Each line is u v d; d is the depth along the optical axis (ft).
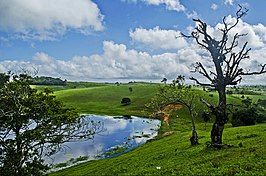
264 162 77.10
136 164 126.93
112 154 212.64
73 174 147.43
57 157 202.90
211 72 126.82
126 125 376.48
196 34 129.59
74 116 113.60
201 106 429.79
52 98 114.11
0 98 103.45
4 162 100.89
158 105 216.13
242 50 120.26
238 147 115.55
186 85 183.42
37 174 106.83
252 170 71.56
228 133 189.47
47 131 107.04
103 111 545.44
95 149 230.07
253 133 165.37
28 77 112.88
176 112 438.81
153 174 88.74
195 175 75.82
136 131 324.60
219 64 125.18
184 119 404.36
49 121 109.40
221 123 123.44
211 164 86.12
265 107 424.46
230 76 123.44
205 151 118.32
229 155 97.76
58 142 109.81
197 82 128.16
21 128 108.47
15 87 108.06
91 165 165.99
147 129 340.18
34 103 107.65
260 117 278.67
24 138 102.83
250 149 101.40
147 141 258.57
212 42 125.70
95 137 283.59
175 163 105.29
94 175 125.70
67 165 182.50
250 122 275.18
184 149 143.43
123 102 620.90
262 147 102.06
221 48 125.49
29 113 105.91
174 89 185.06
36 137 102.94
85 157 203.00
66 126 114.62
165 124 370.94
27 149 104.73
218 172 74.23
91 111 546.67
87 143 253.85
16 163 101.65
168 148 163.63
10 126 105.09
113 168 130.72
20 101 106.42
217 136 123.65
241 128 214.48
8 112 102.01
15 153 101.96
